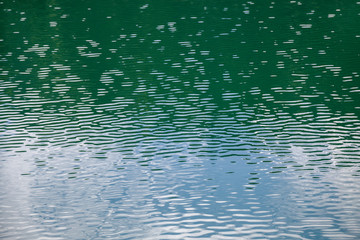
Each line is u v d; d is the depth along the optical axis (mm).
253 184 23781
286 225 20656
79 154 26953
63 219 21625
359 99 32156
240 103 32500
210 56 41281
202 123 30000
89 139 28516
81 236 20391
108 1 61719
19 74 38906
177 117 30953
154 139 28281
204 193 23203
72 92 35250
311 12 53344
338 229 20266
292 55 40688
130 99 33812
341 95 32875
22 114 31984
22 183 24422
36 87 36281
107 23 51938
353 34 45000
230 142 27609
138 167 25562
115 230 20703
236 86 35250
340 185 23312
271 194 22906
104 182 24406
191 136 28469
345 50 41094
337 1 57438
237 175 24562
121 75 38094
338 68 37469
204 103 32688
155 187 23844
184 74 37812
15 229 20969
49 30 50312
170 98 33719
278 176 24312
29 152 27266
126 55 42312
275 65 38719
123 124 30234
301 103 32062
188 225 20938
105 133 29188
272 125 29328
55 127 30094
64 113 31922
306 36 45281
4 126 30344
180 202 22641
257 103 32406
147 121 30484
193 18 52531
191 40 45469
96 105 33031
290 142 27312
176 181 24297
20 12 58156
